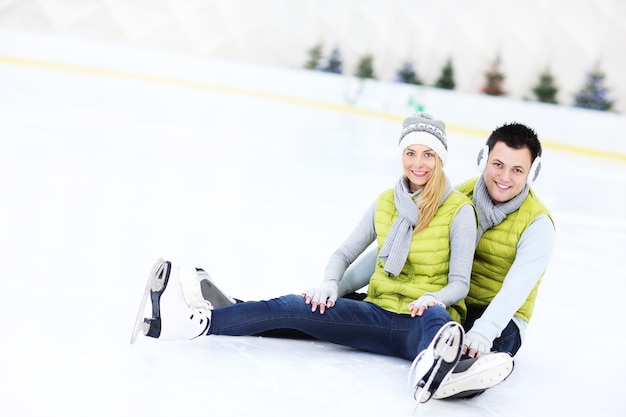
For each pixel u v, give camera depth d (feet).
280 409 7.42
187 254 13.97
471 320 9.69
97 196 18.79
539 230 9.27
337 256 9.89
